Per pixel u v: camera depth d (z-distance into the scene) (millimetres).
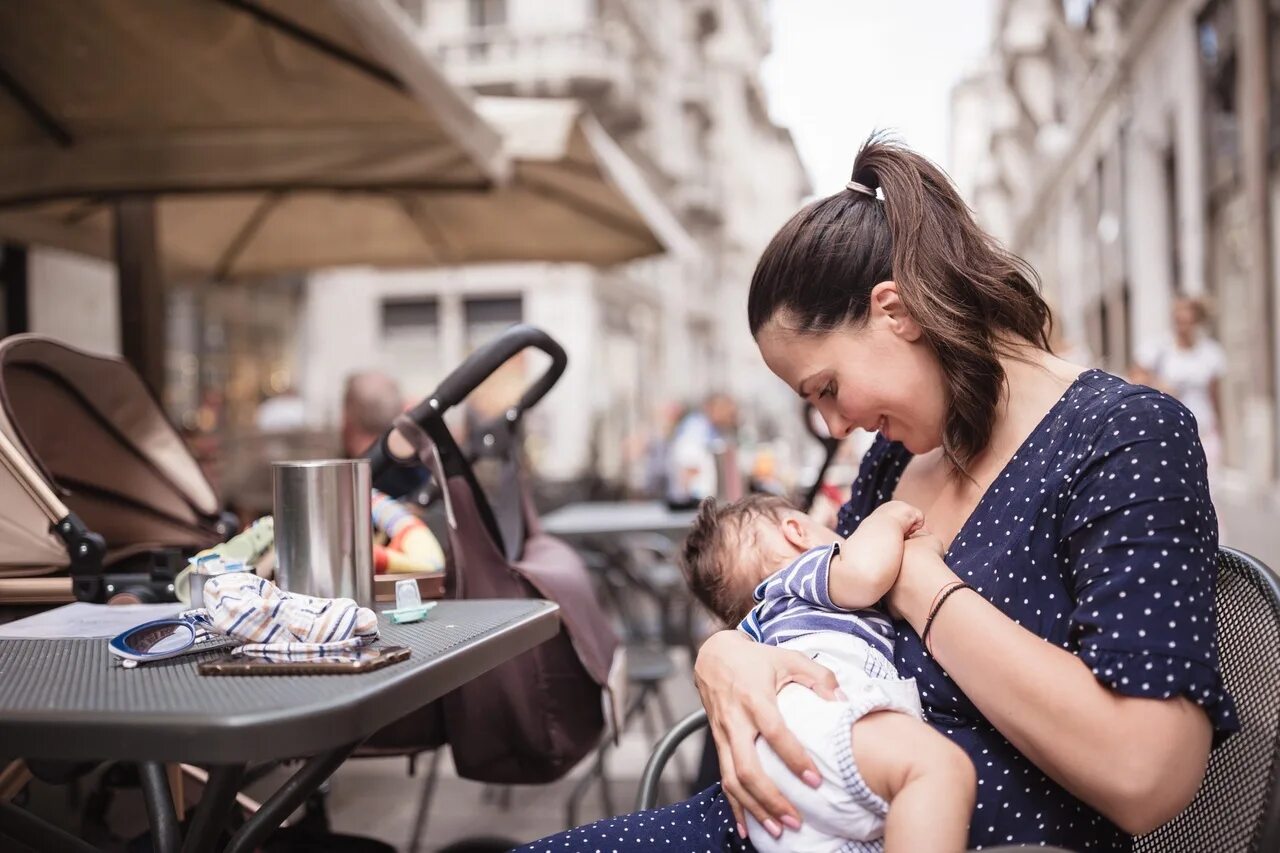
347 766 4105
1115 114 18484
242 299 16609
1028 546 1235
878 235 1354
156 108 3998
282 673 1144
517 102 4809
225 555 1812
